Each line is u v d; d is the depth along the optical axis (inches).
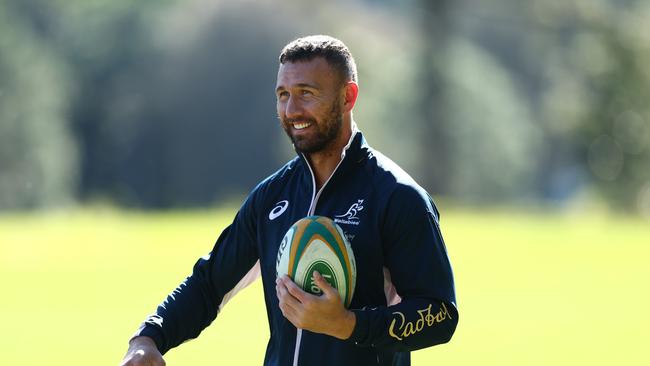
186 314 544.1
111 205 6171.3
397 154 6131.9
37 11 6855.3
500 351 1251.8
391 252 501.7
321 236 484.4
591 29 5137.8
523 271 2044.8
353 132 516.4
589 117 5032.0
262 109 6328.7
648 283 1873.8
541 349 1259.8
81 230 2753.4
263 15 6382.9
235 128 6328.7
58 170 6097.4
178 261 2121.1
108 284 1817.2
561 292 1782.7
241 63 6343.5
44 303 1621.6
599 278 1951.3
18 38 6220.5
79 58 6624.0
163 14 6658.5
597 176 5073.8
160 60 6476.4
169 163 6378.0
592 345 1294.3
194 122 6343.5
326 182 510.9
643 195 5049.2
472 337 1358.3
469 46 7047.2
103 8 6653.5
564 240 2512.3
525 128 6801.2
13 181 5925.2
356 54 6624.0
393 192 501.7
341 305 472.1
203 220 3189.0
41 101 6102.4
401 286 500.1
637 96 5012.3
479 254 2279.8
